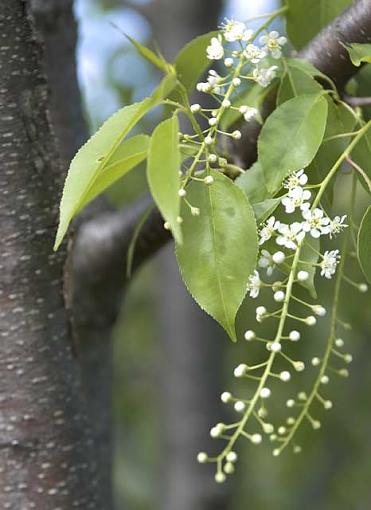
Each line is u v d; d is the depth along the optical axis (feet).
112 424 3.51
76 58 3.49
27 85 3.02
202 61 2.92
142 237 3.39
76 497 3.11
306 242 2.78
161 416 5.29
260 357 5.43
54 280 3.08
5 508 3.08
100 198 3.49
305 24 3.07
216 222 2.73
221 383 5.19
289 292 2.76
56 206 3.05
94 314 3.47
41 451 3.09
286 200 2.77
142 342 7.55
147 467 7.34
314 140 2.80
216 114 2.79
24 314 3.07
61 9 3.44
